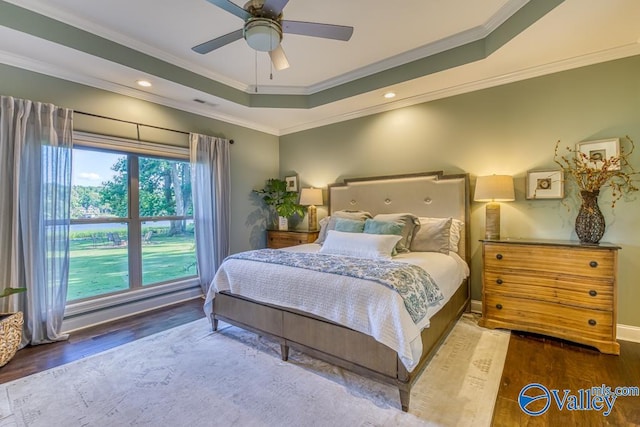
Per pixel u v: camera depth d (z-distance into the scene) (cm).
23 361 225
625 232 248
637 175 244
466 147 328
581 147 264
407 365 160
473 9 232
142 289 341
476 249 323
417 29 259
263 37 184
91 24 245
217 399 178
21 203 246
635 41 236
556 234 280
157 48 286
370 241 277
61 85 274
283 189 467
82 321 292
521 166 296
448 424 155
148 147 338
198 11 231
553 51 253
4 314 232
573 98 269
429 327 197
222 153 408
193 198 375
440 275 231
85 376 204
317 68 333
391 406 170
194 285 389
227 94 361
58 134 266
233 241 436
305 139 473
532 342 246
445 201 335
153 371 210
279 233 461
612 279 224
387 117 386
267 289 230
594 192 250
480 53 267
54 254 263
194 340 260
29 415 165
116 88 310
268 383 194
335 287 194
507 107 302
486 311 279
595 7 192
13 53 244
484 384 189
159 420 161
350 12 234
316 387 189
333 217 373
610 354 223
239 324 256
